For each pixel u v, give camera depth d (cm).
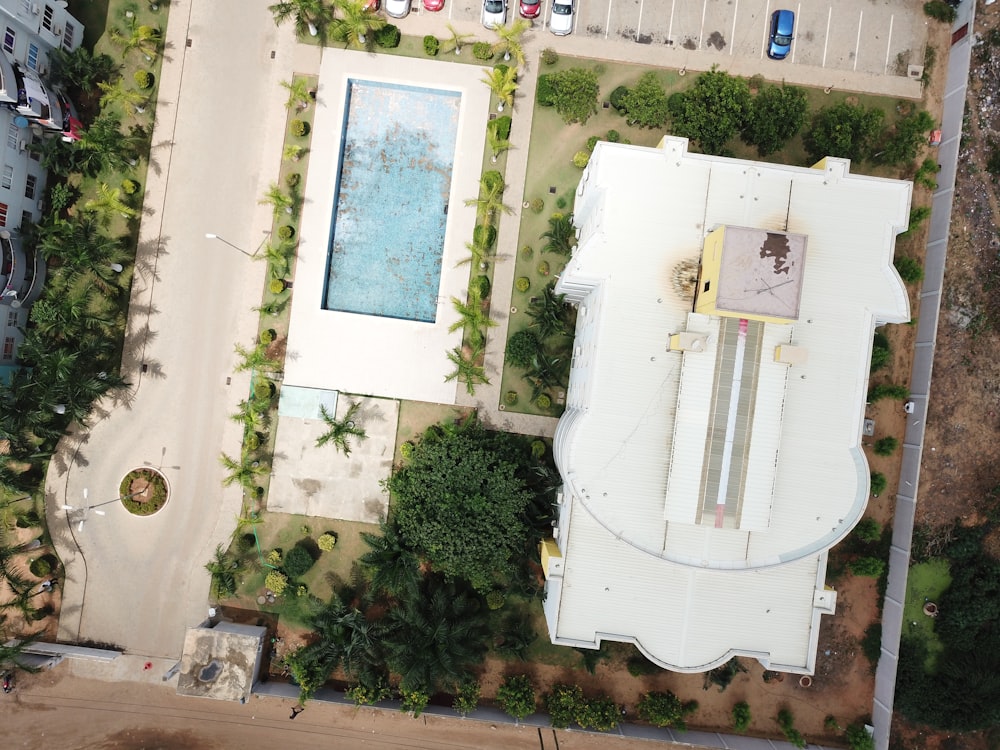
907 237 4094
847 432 3262
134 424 4119
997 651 4000
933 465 4081
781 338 3209
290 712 4116
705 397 3198
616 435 3250
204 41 4100
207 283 4119
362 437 4097
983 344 4075
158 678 4116
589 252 3244
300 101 4078
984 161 4100
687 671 3409
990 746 4100
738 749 3950
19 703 4094
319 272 4106
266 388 4072
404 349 4112
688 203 3238
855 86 4150
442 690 4106
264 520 4116
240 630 4012
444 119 4153
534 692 4069
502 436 3916
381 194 4147
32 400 3719
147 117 4091
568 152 4116
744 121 3909
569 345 4072
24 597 3912
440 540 3544
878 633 4081
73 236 3841
